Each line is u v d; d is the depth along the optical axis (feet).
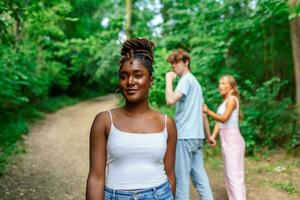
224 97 14.58
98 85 74.49
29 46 40.73
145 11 42.50
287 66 28.91
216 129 15.28
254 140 23.52
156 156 5.99
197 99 12.85
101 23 64.03
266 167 20.08
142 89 6.03
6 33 16.03
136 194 5.84
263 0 20.99
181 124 12.66
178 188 12.59
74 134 32.50
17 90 35.83
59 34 41.60
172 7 32.94
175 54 12.92
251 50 29.91
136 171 5.88
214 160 21.86
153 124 6.15
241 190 13.89
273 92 24.32
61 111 48.62
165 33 34.35
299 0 19.10
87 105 57.31
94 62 59.62
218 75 27.45
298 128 22.20
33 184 16.89
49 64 49.11
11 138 26.17
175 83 18.06
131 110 6.09
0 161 19.56
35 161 21.47
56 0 21.43
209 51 26.81
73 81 67.92
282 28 27.61
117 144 5.88
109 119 6.02
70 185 17.31
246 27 26.76
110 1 48.75
